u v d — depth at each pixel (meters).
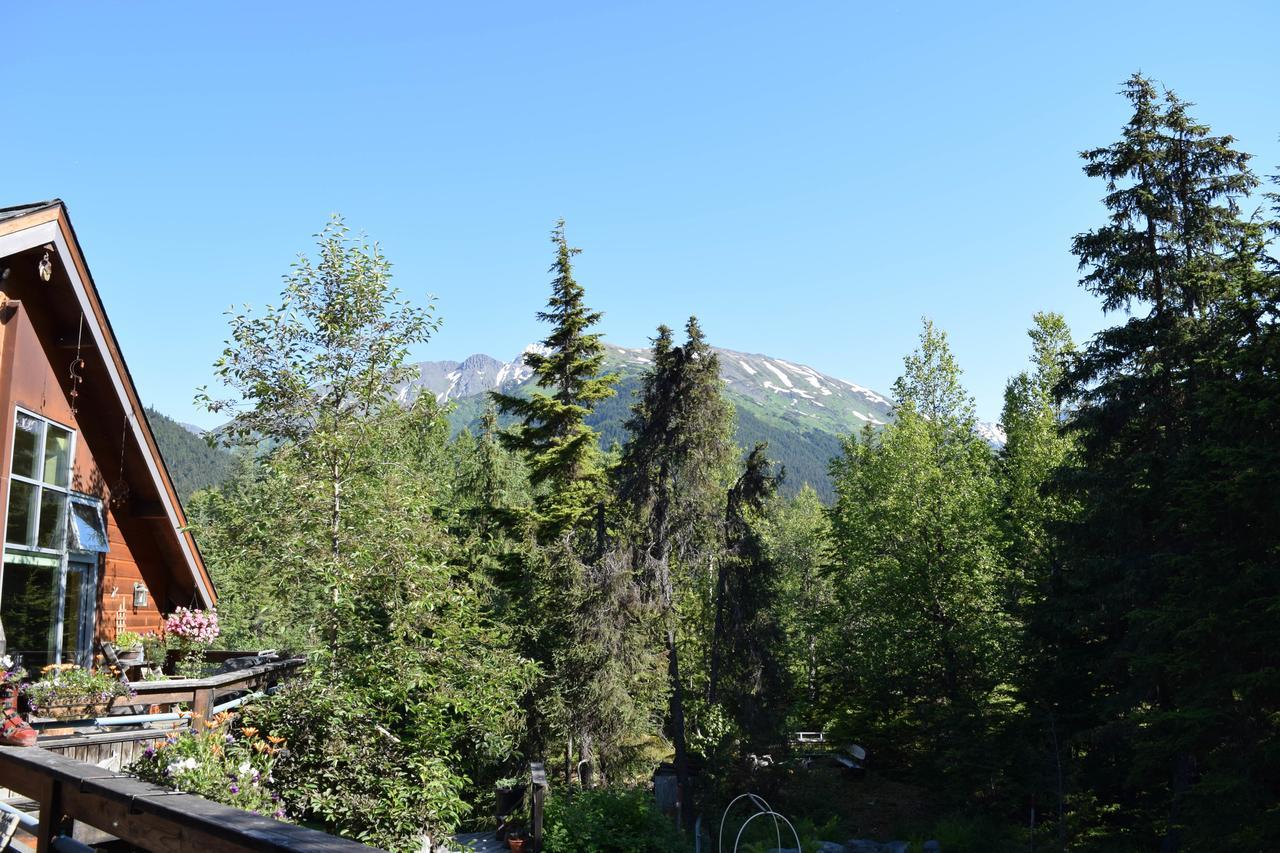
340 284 12.20
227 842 3.14
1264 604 15.53
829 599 46.31
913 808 30.97
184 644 14.28
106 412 12.55
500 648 12.93
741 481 26.77
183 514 14.30
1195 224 21.89
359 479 11.77
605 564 24.41
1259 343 16.05
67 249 10.75
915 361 39.38
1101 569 21.44
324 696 10.55
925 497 34.25
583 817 17.94
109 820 4.08
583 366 27.03
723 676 26.48
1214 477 17.09
